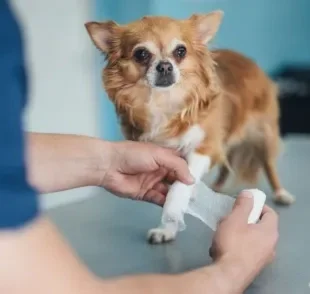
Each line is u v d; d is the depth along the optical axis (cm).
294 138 178
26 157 43
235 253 71
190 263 96
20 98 42
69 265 48
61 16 236
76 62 242
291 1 289
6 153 41
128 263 96
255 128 121
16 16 43
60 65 240
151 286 56
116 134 252
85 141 99
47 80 238
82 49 242
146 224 113
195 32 108
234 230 75
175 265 95
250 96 118
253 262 71
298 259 95
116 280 55
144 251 101
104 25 106
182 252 100
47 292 46
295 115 271
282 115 271
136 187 104
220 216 96
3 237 43
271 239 76
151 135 109
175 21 108
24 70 43
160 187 106
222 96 111
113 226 113
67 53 240
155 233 104
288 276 89
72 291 48
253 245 73
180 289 58
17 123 41
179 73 105
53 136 97
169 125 107
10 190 41
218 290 63
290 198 121
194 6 248
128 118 110
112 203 126
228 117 112
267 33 281
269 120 123
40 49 234
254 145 123
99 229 111
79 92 245
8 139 41
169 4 241
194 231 108
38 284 45
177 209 100
